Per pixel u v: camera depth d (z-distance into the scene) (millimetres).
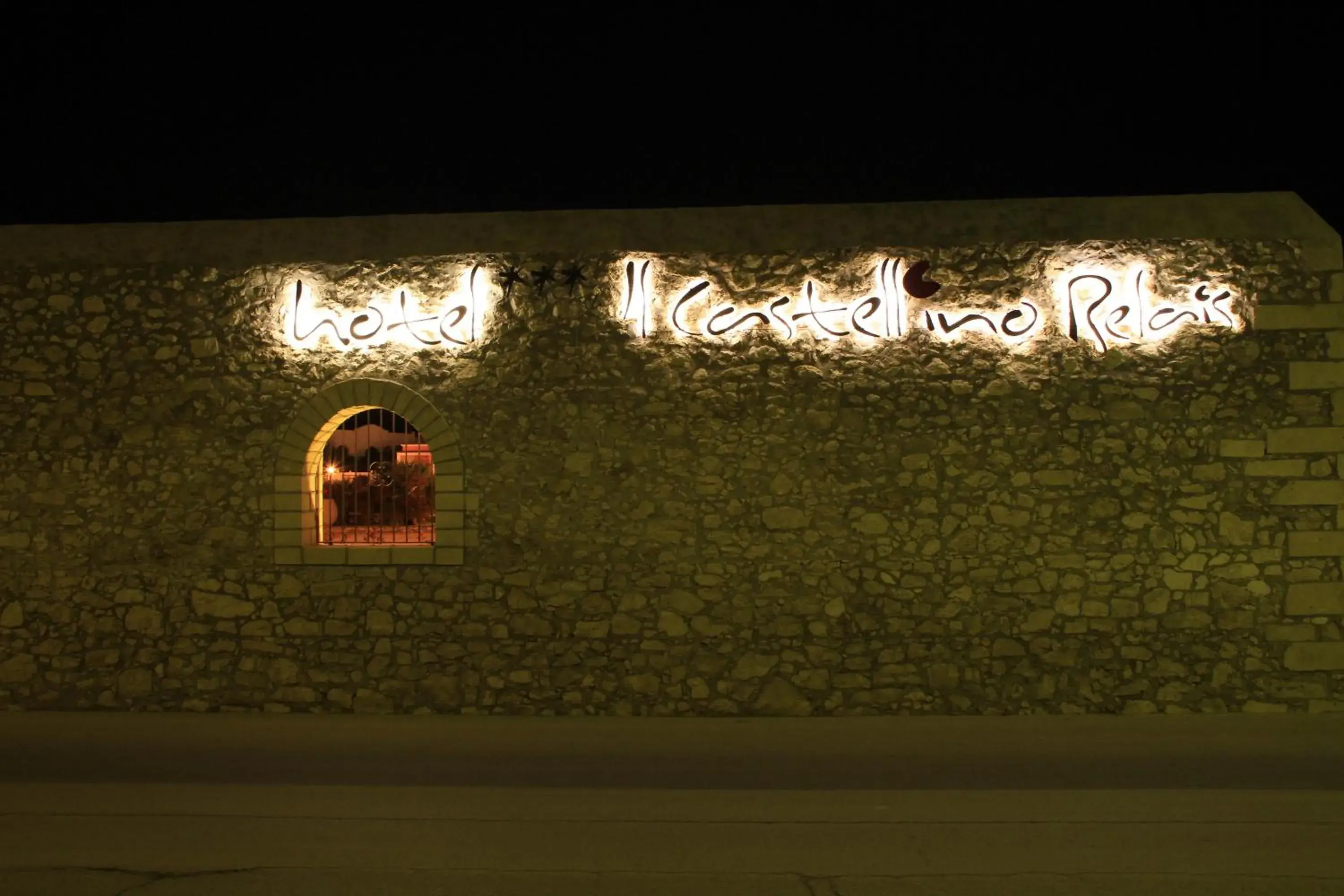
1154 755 7902
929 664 9305
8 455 9711
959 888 5305
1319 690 9148
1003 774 7445
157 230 9727
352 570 9555
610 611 9445
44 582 9664
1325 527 9180
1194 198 9352
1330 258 9242
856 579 9367
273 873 5527
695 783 7281
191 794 7023
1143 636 9227
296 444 9586
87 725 9055
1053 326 9359
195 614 9586
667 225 9555
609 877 5473
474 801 6852
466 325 9578
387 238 9648
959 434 9375
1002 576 9305
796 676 9344
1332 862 5656
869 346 9430
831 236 9469
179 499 9633
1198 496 9250
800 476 9422
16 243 9758
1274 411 9234
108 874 5512
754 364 9484
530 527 9508
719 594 9414
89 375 9719
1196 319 9289
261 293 9680
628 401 9516
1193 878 5426
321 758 8000
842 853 5836
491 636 9477
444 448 9547
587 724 9062
